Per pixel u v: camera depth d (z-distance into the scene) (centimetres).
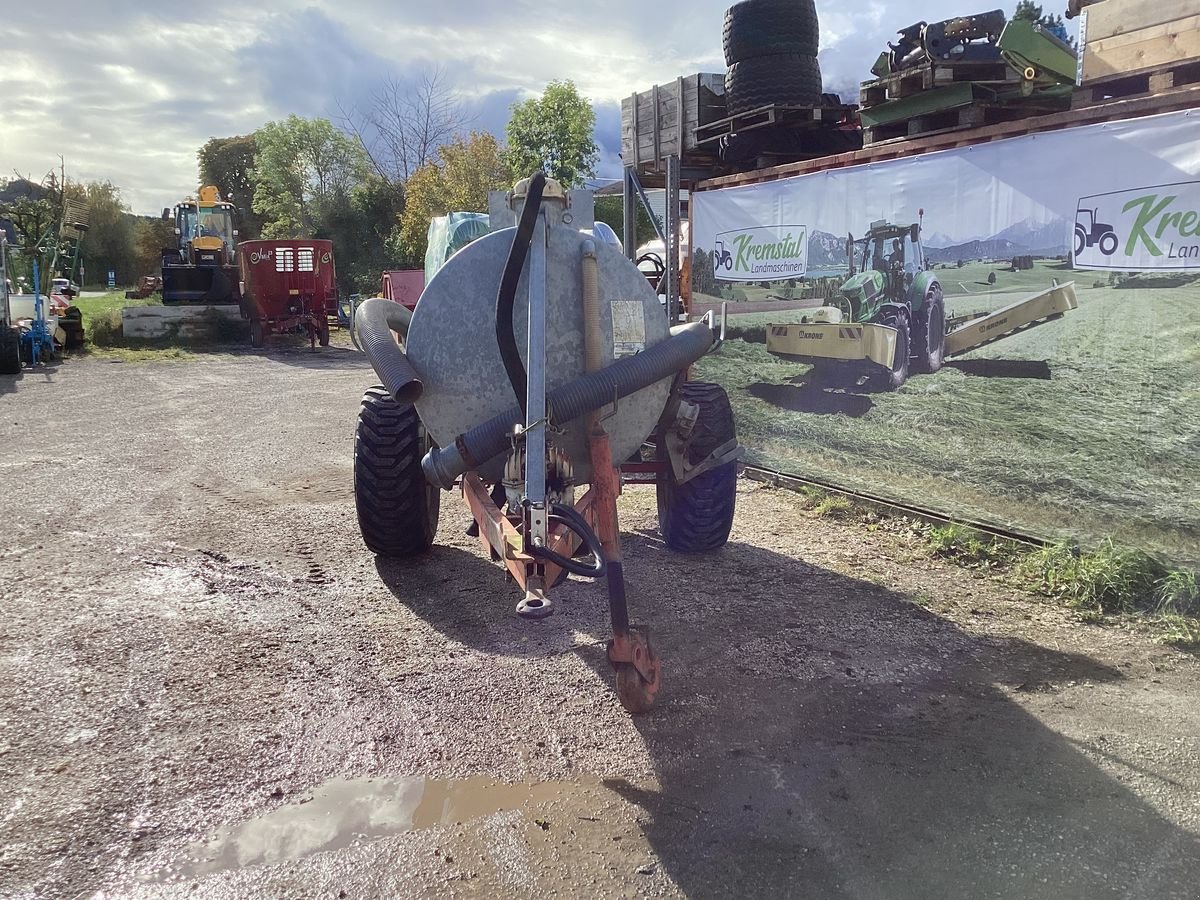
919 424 636
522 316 403
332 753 346
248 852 288
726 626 470
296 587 525
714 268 841
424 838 295
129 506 701
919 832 299
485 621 475
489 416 413
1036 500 562
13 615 477
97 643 443
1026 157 554
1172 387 491
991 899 267
